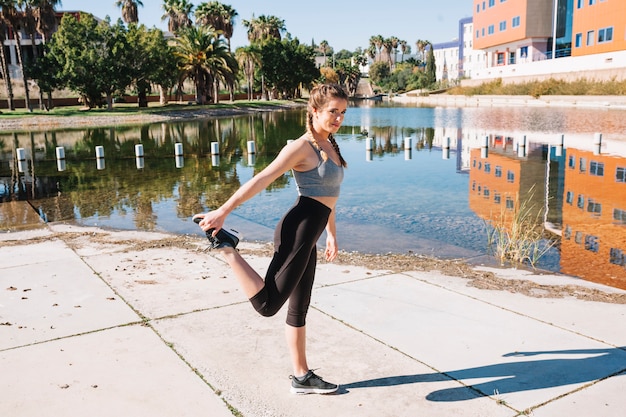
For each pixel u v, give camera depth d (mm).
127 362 3613
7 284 5219
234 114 53406
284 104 68250
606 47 44062
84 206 10750
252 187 2748
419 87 98938
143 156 20000
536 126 26609
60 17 67562
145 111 49781
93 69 49625
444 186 12172
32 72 49469
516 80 58906
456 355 3691
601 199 10227
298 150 2850
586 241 7406
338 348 3807
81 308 4578
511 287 5125
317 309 4527
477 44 68750
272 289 2906
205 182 13820
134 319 4336
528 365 3539
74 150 22922
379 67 119938
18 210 10328
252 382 3352
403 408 3057
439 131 26984
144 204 10898
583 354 3684
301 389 3203
